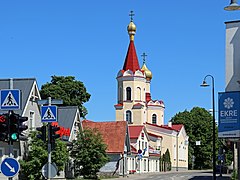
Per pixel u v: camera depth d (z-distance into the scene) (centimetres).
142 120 10206
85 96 8269
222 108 3128
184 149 11812
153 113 11212
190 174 8225
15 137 1883
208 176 7138
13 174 1891
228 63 3325
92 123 7956
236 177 4847
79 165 5703
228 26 3347
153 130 10944
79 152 5659
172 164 10969
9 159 1892
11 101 1927
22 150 4616
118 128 7788
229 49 3328
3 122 1886
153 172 9725
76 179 5531
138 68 10375
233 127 3097
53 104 2556
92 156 5675
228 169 8256
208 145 12312
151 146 10600
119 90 10406
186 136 11938
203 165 12381
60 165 4428
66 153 4494
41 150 4347
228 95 3122
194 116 12538
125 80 10300
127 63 10406
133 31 10412
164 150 10912
